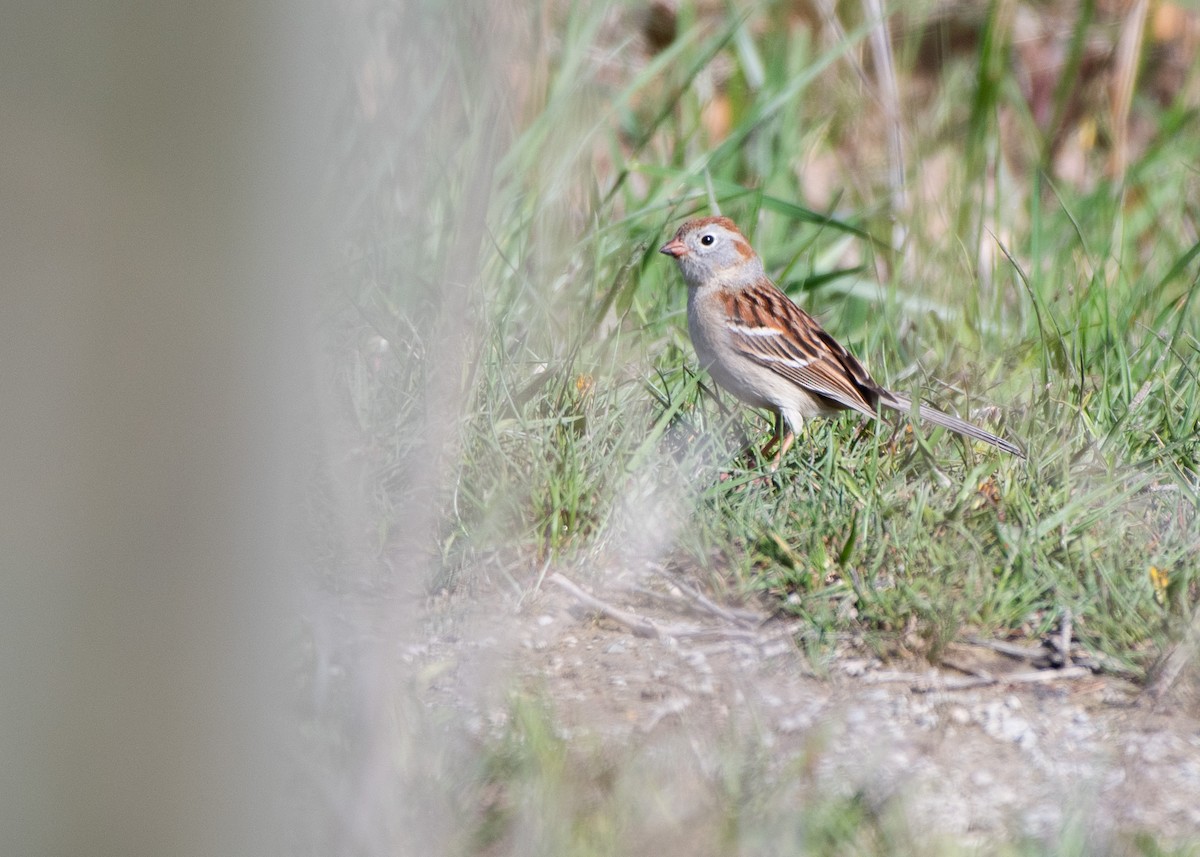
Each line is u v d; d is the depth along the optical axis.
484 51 5.70
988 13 15.19
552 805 5.42
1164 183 16.03
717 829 5.43
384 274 9.37
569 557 7.87
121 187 3.79
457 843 5.32
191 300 3.91
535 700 6.43
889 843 5.40
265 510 4.13
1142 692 6.71
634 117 16.59
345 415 7.59
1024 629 7.25
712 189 12.34
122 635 4.04
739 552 7.80
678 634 7.26
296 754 4.83
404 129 8.81
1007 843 5.50
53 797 4.06
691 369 10.77
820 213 14.86
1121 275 12.82
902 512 7.89
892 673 6.86
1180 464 8.82
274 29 3.91
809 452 9.23
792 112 15.79
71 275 3.80
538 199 11.99
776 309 10.16
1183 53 18.73
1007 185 15.49
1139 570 7.36
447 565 7.54
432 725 5.98
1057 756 6.21
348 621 6.11
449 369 5.89
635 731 6.23
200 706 4.16
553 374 9.39
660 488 8.16
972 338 12.01
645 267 11.91
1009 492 8.06
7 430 3.82
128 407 3.91
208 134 3.85
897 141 14.91
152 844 4.17
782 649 7.09
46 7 3.69
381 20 8.65
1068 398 9.62
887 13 15.45
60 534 3.93
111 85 3.75
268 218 3.97
